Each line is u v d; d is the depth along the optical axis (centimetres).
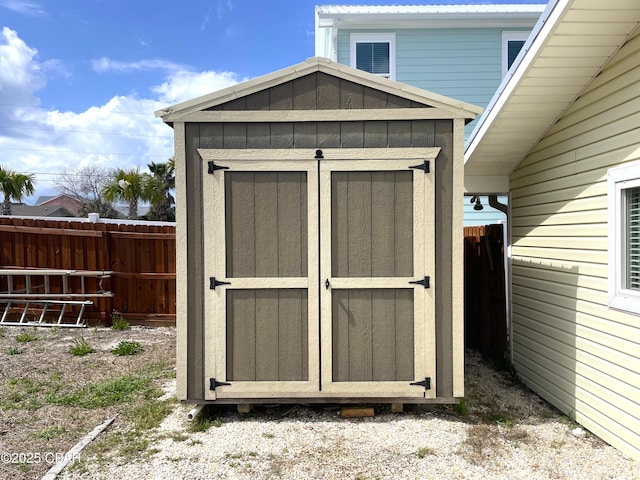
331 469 290
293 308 363
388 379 362
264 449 316
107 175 3064
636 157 307
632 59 311
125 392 416
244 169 361
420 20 880
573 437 347
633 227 316
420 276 359
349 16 863
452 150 360
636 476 287
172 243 680
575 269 381
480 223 884
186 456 304
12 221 704
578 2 292
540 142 443
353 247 362
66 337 605
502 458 308
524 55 343
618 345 324
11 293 658
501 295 569
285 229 362
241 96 360
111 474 280
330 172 360
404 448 319
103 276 659
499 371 530
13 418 360
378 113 359
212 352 363
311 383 362
